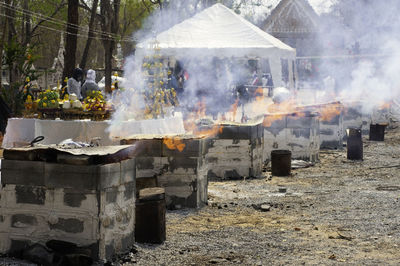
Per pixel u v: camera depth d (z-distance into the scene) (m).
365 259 6.29
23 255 5.91
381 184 11.91
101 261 5.78
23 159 5.97
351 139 16.33
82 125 11.75
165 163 9.16
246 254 6.54
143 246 6.78
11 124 12.09
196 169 9.15
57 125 11.82
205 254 6.54
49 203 5.89
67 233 5.85
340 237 7.33
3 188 6.02
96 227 5.77
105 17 36.00
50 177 5.86
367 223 8.12
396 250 6.67
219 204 9.64
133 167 6.40
